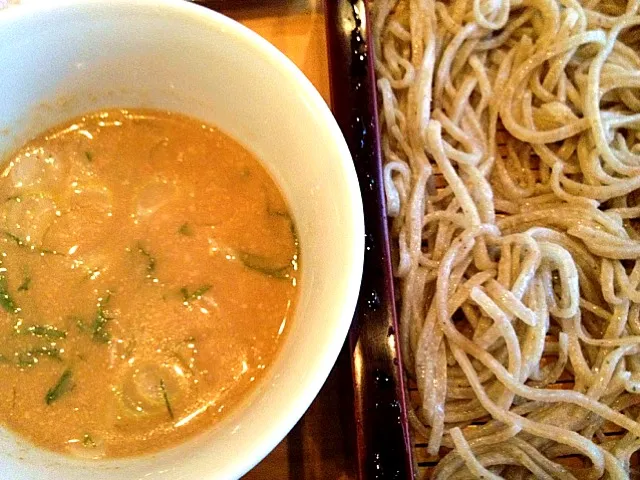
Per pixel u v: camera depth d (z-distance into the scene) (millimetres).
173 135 187
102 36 167
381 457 187
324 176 156
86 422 157
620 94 265
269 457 206
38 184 178
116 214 177
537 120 263
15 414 156
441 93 266
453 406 230
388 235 211
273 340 168
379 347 197
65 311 166
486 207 244
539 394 222
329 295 144
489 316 228
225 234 177
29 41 162
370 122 220
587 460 223
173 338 166
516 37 278
